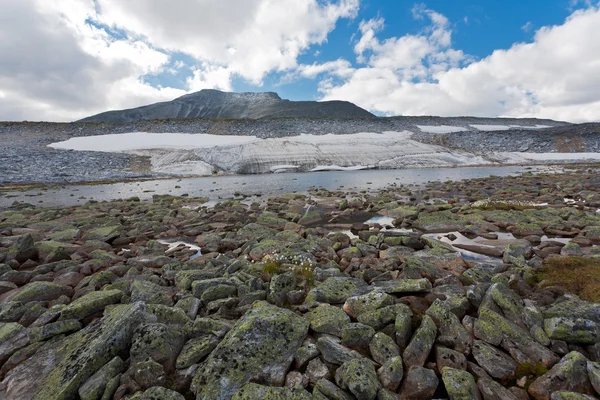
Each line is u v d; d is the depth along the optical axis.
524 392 5.42
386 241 15.52
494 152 96.75
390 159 87.06
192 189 46.97
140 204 32.12
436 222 19.80
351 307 7.79
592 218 18.11
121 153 80.75
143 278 10.79
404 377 5.63
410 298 8.32
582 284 8.73
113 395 5.41
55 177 58.25
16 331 7.35
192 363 6.10
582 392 5.31
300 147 92.00
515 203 25.02
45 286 9.70
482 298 8.06
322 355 6.14
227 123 115.56
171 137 99.12
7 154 69.31
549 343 6.40
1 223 21.05
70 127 102.50
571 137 101.88
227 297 9.01
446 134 113.94
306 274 10.44
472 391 5.24
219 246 16.67
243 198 36.88
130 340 6.52
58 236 18.05
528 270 10.32
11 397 5.61
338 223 21.70
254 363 5.88
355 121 128.12
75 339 6.88
